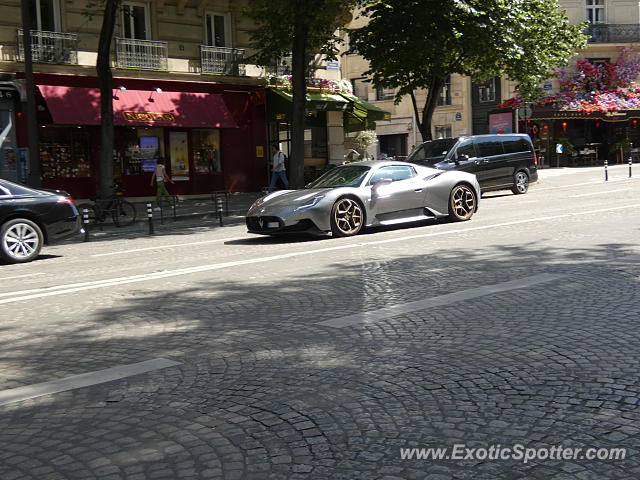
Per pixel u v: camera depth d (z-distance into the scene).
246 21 26.39
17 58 20.62
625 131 40.88
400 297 6.44
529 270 7.43
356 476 2.87
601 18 40.50
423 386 3.93
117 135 23.45
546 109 39.06
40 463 3.15
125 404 3.89
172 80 24.06
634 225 10.66
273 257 9.54
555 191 21.08
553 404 3.55
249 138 26.72
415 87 24.92
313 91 28.08
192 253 10.94
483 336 4.93
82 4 22.05
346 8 20.17
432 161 19.48
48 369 4.74
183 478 2.91
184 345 5.14
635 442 3.06
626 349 4.43
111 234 16.28
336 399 3.79
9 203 11.18
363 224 11.90
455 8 21.34
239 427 3.46
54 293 7.72
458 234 10.91
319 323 5.59
